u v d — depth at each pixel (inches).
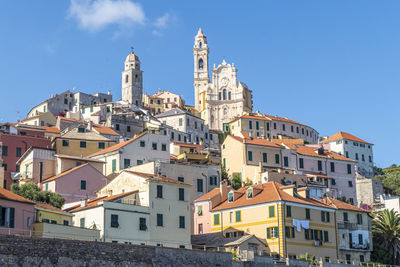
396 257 4439.0
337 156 5777.6
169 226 3361.2
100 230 3056.1
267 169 5118.1
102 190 3737.7
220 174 4598.9
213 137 7288.4
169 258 2596.0
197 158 5044.3
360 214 4242.1
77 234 2842.0
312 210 3833.7
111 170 4458.7
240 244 3486.7
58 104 7770.7
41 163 4347.9
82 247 2326.5
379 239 4478.3
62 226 2780.5
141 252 2504.9
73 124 5723.4
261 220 3686.0
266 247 3617.1
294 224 3671.3
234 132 7175.2
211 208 3971.5
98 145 4904.0
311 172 5497.1
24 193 3634.4
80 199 3878.0
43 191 3690.9
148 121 6560.0
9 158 4574.3
